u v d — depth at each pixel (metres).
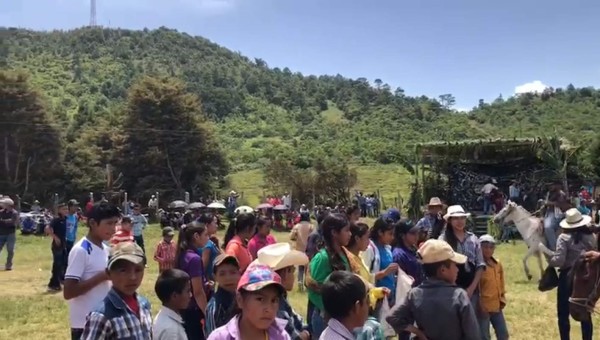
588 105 112.38
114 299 4.20
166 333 4.89
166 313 5.00
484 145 34.75
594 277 7.82
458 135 98.06
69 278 5.16
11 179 53.31
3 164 53.03
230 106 129.75
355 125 118.00
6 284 16.23
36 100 55.09
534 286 15.42
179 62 171.00
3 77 53.59
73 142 60.78
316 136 107.62
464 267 7.15
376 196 47.22
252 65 191.62
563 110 110.81
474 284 7.15
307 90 152.62
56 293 14.78
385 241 7.34
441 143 35.62
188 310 6.42
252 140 105.88
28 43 161.88
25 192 52.50
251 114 128.00
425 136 99.75
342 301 3.97
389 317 5.04
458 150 35.31
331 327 4.02
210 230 8.54
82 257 5.21
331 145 90.88
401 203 45.59
